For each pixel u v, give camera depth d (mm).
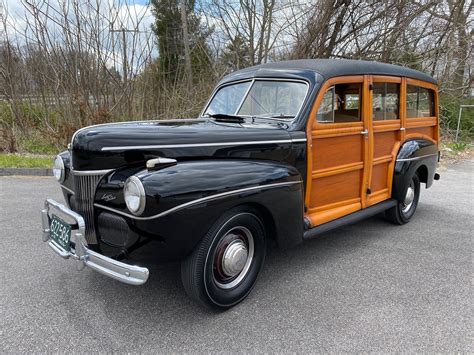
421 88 5402
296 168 3566
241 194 2900
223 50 13773
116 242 2836
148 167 2705
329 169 3932
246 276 3201
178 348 2613
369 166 4426
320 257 4148
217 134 3143
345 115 4125
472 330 2850
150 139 2930
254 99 4082
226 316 3002
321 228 3777
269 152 3359
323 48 12938
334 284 3531
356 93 4203
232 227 2971
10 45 10953
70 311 3020
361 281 3596
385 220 5453
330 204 4043
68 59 10508
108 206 2805
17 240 4402
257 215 3203
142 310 3055
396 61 13539
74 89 10586
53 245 3035
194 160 2990
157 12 13664
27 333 2736
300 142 3570
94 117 10250
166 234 2635
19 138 10500
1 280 3484
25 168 8195
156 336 2736
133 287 3398
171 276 3611
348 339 2727
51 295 3250
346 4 12516
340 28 12883
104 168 2904
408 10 13188
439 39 14672
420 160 5164
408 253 4281
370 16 13008
